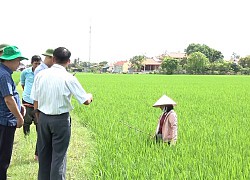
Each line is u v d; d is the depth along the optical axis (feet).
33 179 14.11
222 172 12.16
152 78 132.46
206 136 18.83
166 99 16.90
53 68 12.03
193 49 338.13
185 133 19.61
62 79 11.78
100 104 35.60
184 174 11.91
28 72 19.69
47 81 11.85
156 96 46.83
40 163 12.41
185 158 13.98
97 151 16.12
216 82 101.09
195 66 233.35
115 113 28.12
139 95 48.55
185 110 30.78
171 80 114.11
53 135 11.94
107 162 13.78
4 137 12.26
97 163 13.88
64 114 11.86
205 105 35.27
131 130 20.34
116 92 55.11
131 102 37.83
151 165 13.15
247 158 13.98
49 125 11.86
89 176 13.46
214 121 24.25
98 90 60.49
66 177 13.91
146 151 15.20
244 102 38.93
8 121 12.20
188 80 115.44
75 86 11.80
